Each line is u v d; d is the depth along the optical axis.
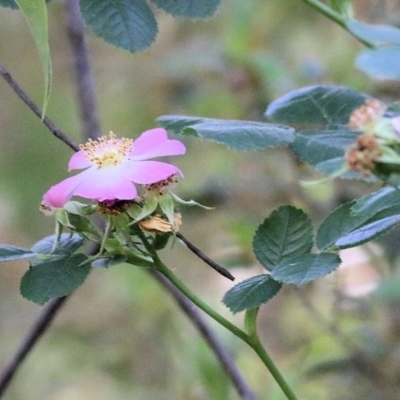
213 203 1.03
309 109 0.69
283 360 1.14
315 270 0.65
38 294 0.65
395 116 0.63
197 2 0.67
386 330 0.99
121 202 0.65
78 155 0.65
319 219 0.96
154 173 0.65
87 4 0.66
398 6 0.91
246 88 1.02
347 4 0.69
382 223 0.66
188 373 1.11
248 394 0.76
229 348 1.07
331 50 1.10
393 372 0.95
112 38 0.66
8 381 0.76
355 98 0.69
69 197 0.65
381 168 0.62
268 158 1.07
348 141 0.67
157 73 1.33
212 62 1.08
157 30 0.67
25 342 0.76
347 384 1.00
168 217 0.65
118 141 0.66
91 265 0.66
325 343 1.07
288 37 1.25
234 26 1.10
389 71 0.60
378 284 0.93
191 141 1.21
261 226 0.68
